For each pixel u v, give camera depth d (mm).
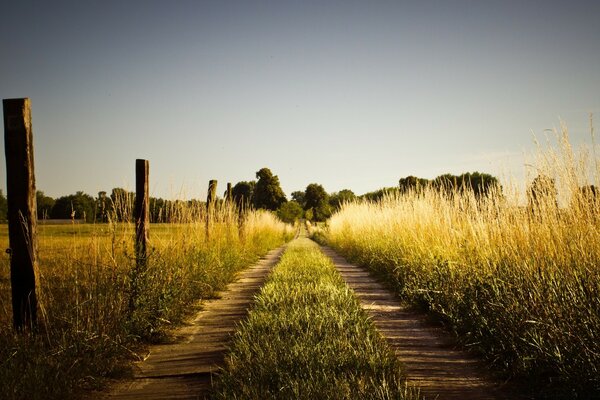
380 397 3365
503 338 4785
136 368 4656
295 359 4145
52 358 4195
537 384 4039
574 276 4664
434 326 6406
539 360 4273
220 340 5645
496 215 6930
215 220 12109
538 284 4809
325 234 31781
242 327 5508
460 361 4828
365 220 17781
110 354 4762
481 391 3969
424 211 10867
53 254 5828
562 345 4152
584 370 3811
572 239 5027
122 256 6000
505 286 5340
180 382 4223
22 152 4480
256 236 19812
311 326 5242
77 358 4324
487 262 6102
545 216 5523
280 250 23719
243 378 3832
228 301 8320
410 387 3818
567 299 4391
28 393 3611
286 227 42062
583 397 3658
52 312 4855
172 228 8680
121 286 5613
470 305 5820
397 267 9336
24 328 4352
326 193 89500
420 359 4887
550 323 4332
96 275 5527
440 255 8070
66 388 3875
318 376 3736
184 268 7895
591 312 4074
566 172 5172
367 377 3812
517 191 6430
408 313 7258
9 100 4480
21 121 4480
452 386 4074
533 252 5402
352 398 3375
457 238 8078
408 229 11008
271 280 9094
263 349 4512
